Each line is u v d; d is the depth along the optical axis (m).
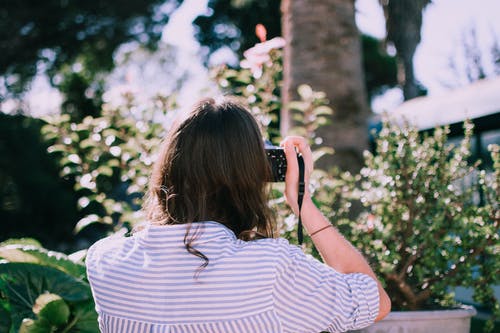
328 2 5.02
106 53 18.55
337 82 4.97
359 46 5.18
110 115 3.97
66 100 20.91
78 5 16.75
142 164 3.68
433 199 3.37
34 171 13.93
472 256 3.27
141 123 3.76
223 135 1.37
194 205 1.36
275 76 3.79
